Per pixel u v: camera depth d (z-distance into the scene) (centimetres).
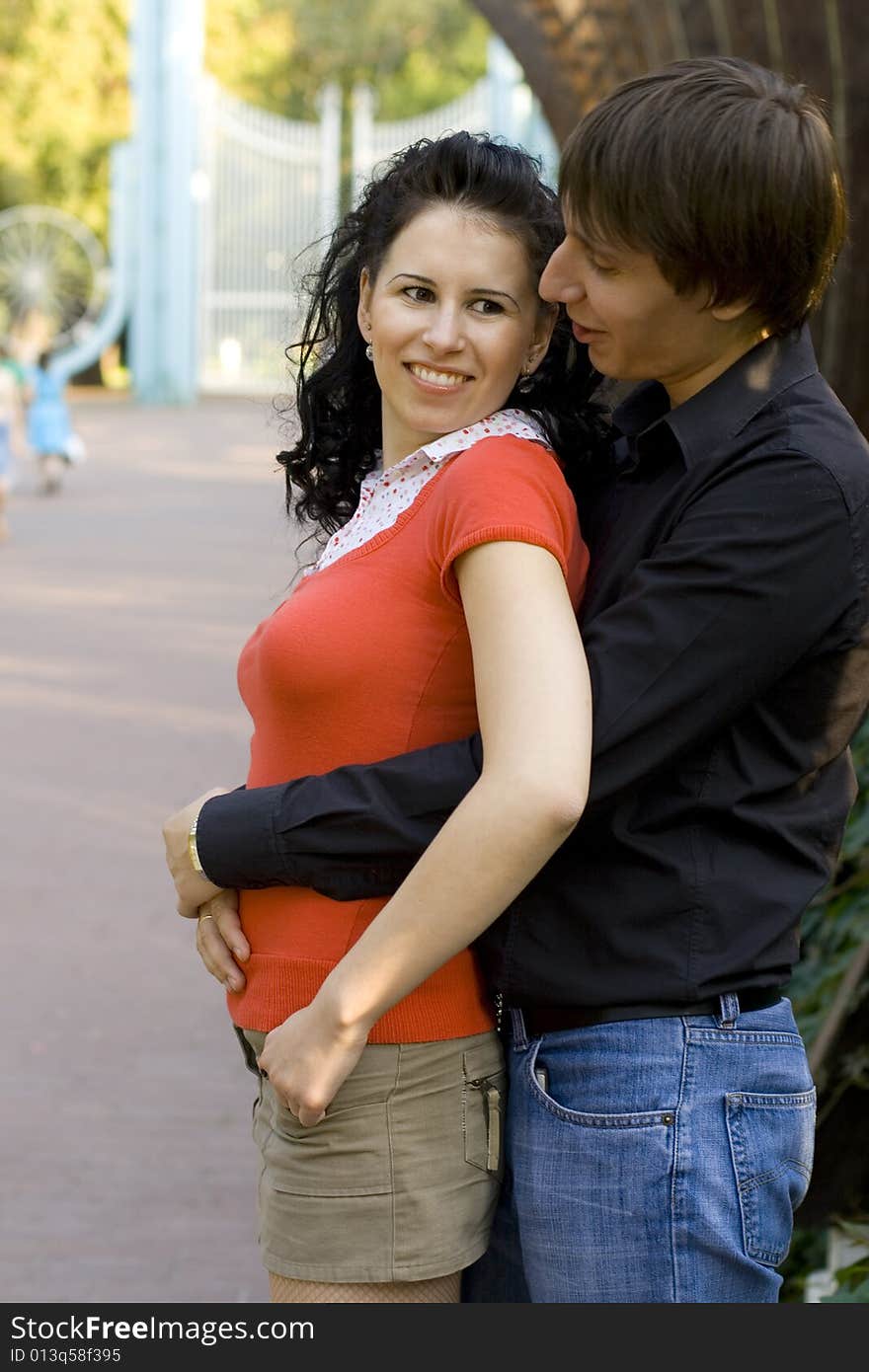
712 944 179
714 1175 178
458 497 180
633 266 174
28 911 566
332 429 230
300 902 194
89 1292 352
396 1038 190
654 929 179
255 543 1428
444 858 168
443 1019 191
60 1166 407
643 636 173
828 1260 330
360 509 205
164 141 2923
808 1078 189
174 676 923
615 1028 180
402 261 197
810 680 178
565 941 182
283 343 251
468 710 188
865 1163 304
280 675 190
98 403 2984
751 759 179
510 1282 206
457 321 194
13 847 630
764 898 179
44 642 1007
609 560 187
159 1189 397
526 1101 188
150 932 552
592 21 650
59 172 3322
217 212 3034
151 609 1116
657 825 179
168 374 2989
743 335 181
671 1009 179
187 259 2961
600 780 173
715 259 170
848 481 174
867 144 378
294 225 2995
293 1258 194
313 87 3712
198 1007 497
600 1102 180
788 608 172
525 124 2656
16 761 747
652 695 172
